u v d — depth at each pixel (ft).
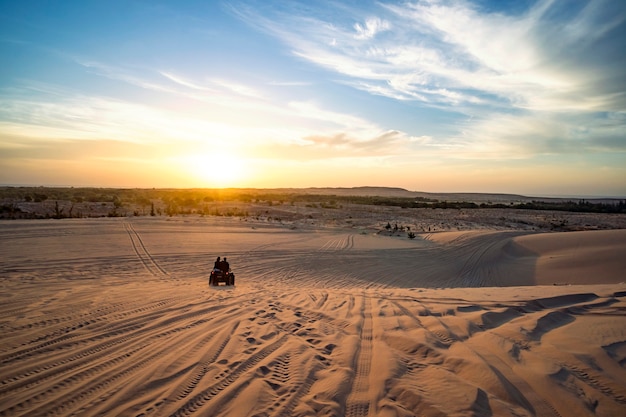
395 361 17.38
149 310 26.32
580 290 35.50
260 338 20.58
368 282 61.41
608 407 14.17
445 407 13.41
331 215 176.76
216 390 14.44
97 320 23.52
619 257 80.28
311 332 21.94
